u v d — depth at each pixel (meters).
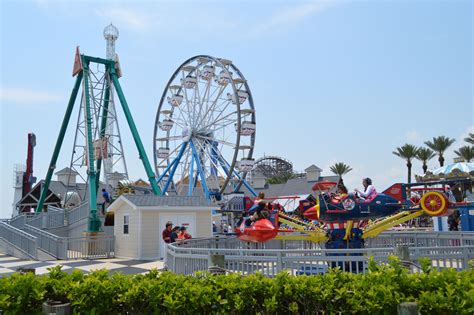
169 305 5.33
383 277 5.27
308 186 59.44
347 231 11.95
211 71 40.81
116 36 43.38
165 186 41.81
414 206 11.87
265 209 13.11
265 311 5.43
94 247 21.00
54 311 5.19
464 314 4.67
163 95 46.44
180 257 10.44
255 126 39.03
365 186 12.12
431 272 5.41
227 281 5.74
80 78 32.72
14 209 53.34
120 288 5.63
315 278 5.61
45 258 20.86
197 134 41.78
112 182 44.22
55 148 33.25
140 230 20.27
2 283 5.68
